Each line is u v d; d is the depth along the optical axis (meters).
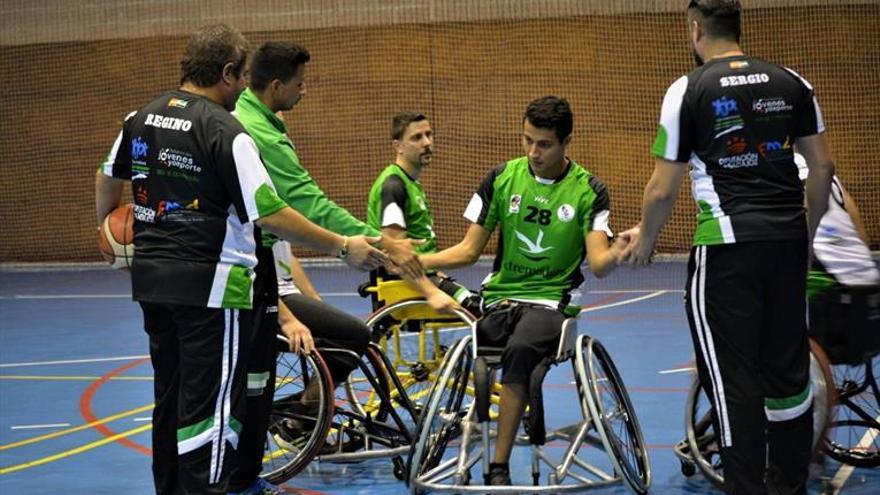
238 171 3.92
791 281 4.03
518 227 5.05
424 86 15.98
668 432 6.11
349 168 16.28
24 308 12.40
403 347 8.43
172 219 3.97
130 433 6.36
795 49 15.02
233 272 3.98
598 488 4.74
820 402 4.66
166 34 16.42
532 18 15.63
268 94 4.91
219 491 4.00
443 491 4.71
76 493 5.11
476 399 4.62
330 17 16.11
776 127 3.97
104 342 9.93
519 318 4.88
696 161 4.05
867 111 14.90
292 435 5.43
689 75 4.04
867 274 4.80
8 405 7.21
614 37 15.44
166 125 4.00
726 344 4.00
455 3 15.81
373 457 5.29
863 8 14.78
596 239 4.89
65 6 16.69
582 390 4.84
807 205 4.21
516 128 15.82
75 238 16.97
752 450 3.96
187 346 3.98
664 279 13.61
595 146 15.65
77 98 16.78
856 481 5.05
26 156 17.00
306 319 5.22
